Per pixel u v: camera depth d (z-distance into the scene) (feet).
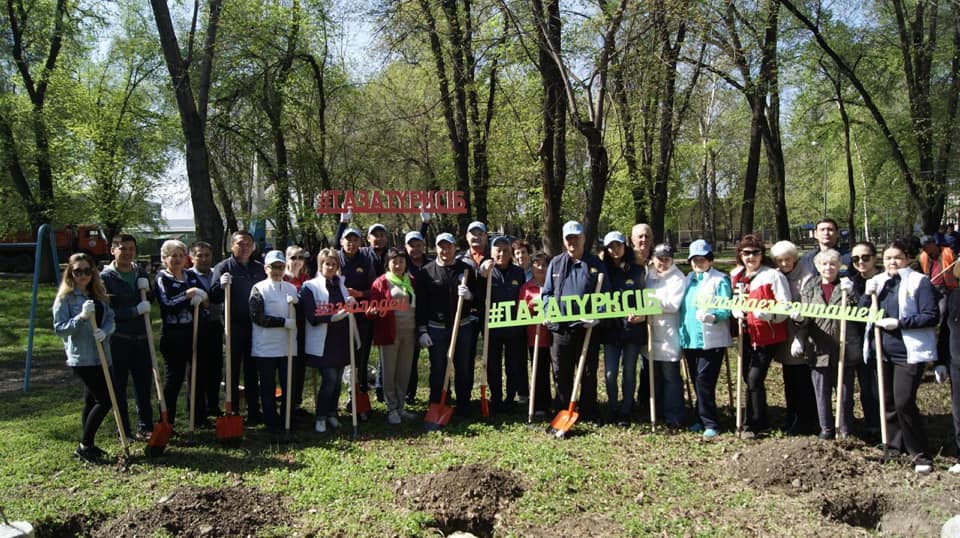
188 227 159.02
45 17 65.77
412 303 22.76
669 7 30.40
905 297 17.63
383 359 22.30
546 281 21.91
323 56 62.75
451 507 15.51
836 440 18.97
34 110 66.95
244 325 21.80
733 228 179.32
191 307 20.84
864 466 17.34
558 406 22.39
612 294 21.48
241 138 66.59
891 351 18.03
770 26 44.60
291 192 65.46
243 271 21.93
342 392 27.12
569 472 17.37
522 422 22.24
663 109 43.37
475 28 42.29
